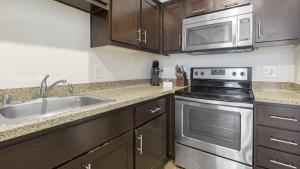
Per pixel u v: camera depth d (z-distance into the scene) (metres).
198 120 1.71
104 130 1.07
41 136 0.75
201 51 2.00
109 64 1.90
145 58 2.49
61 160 0.83
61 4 1.43
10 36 1.14
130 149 1.31
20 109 1.10
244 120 1.46
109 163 1.11
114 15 1.54
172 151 1.93
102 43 1.57
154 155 1.64
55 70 1.40
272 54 1.88
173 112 1.90
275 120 1.33
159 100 1.71
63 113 0.85
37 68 1.29
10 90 1.14
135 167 1.37
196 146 1.73
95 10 1.58
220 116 1.58
